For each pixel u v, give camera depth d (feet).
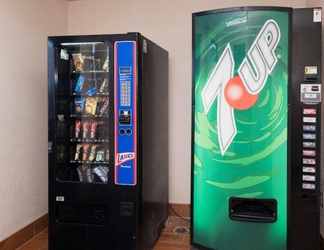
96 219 8.01
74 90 8.61
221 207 7.42
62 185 8.05
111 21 11.02
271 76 7.06
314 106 7.36
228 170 7.32
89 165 8.76
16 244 8.58
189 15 10.46
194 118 7.66
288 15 7.02
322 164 8.51
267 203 7.32
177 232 9.62
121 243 7.80
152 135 8.68
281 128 7.10
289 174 7.16
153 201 8.79
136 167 7.71
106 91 8.31
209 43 7.36
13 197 8.53
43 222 9.84
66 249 8.08
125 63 7.64
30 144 9.23
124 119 7.68
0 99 8.01
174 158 10.69
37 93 9.55
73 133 8.65
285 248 7.23
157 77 9.09
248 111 7.13
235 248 7.39
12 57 8.45
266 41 7.02
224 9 7.19
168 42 10.62
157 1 10.66
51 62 8.02
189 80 10.52
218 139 7.36
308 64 7.37
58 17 10.70
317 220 7.45
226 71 7.22
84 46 8.45
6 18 8.21
